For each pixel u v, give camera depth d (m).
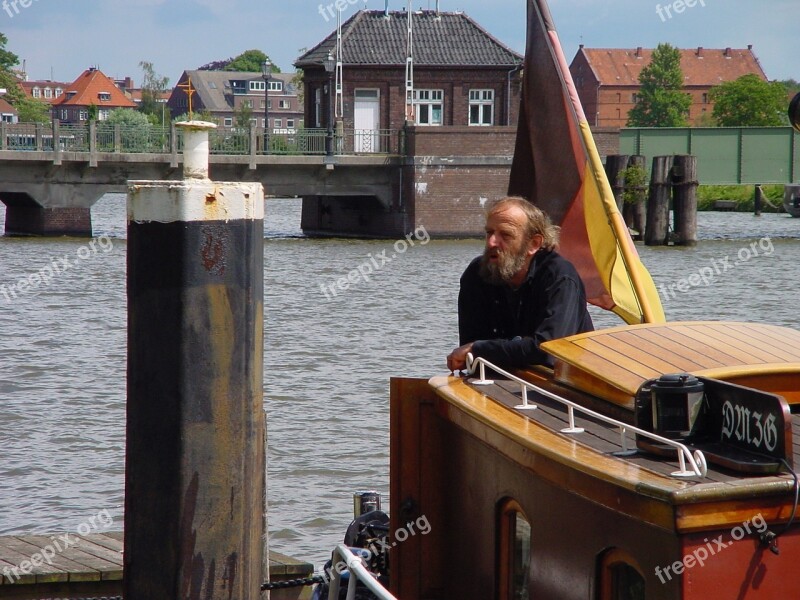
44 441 19.91
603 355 7.70
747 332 8.16
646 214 67.94
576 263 11.47
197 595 7.79
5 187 64.88
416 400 8.82
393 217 71.81
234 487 7.73
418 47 81.00
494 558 7.89
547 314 8.52
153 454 7.67
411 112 78.81
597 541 6.38
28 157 64.44
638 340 7.91
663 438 6.02
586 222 11.41
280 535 15.13
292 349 29.72
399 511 8.87
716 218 96.19
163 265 7.46
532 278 8.76
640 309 10.65
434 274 50.47
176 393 7.55
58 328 33.41
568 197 11.55
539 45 11.78
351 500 16.56
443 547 8.88
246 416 7.72
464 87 80.75
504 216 8.66
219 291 7.52
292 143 70.88
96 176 66.44
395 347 30.30
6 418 21.55
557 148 11.67
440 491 8.86
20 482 17.52
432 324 34.69
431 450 8.84
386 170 71.38
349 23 82.06
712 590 5.61
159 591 7.81
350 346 30.38
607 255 11.21
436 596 8.93
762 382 7.21
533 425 7.22
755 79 155.00
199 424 7.60
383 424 21.05
